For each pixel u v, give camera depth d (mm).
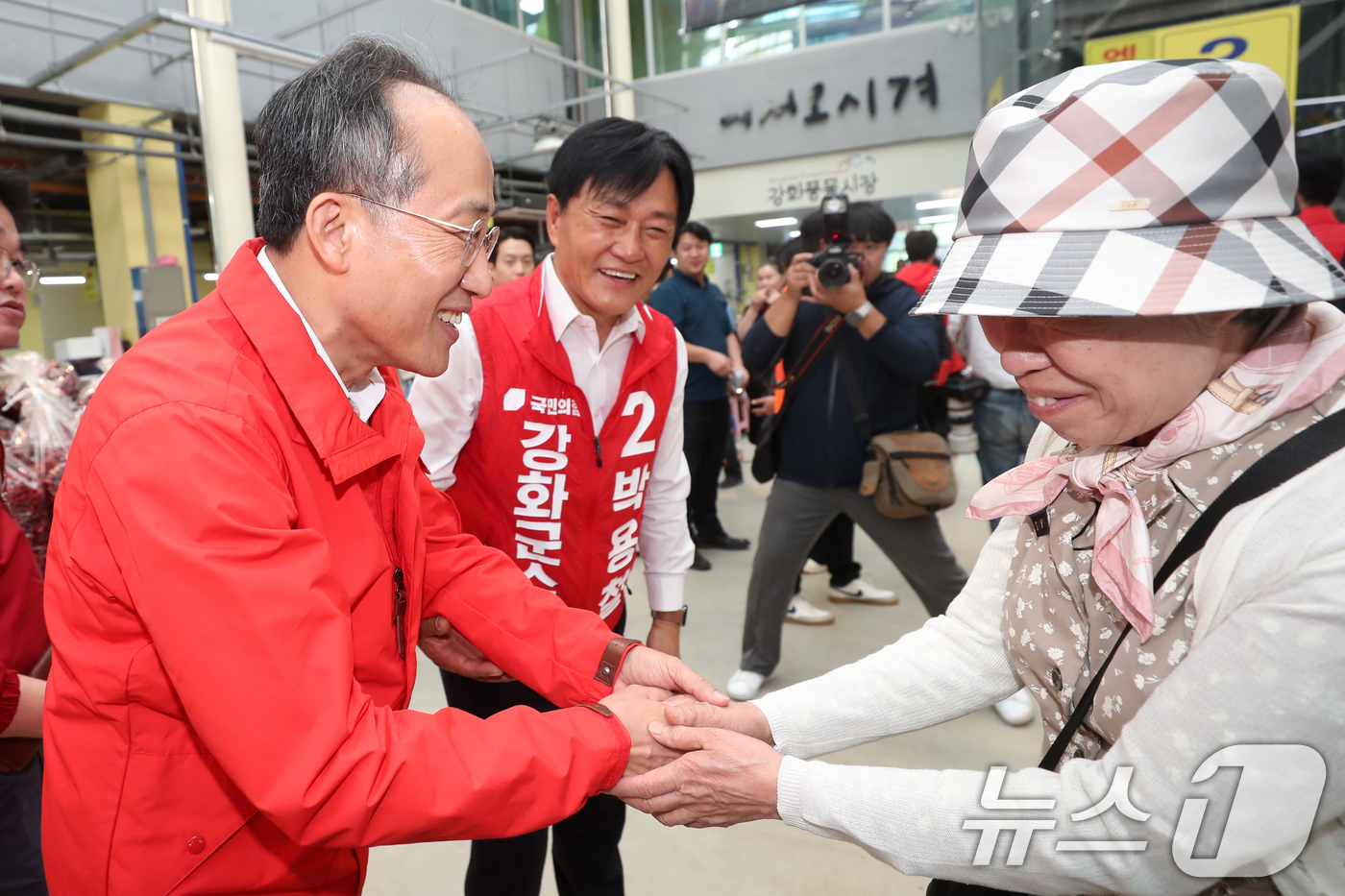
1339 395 598
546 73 8938
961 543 3982
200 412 653
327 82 711
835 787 792
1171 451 646
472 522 1340
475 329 1247
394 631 860
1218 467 631
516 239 3557
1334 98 4602
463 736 745
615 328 1285
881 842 756
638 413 1327
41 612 1136
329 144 701
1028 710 2311
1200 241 565
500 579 1093
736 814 885
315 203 703
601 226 1173
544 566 1336
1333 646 543
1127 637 705
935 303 646
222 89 4246
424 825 697
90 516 664
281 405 744
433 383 1200
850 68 8852
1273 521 587
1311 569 554
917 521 2266
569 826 1342
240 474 654
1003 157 626
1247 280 548
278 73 6258
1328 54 4562
